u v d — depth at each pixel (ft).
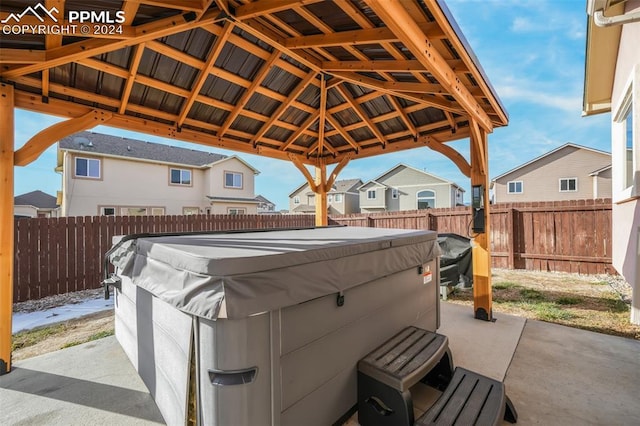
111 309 15.35
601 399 7.00
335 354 6.20
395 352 7.02
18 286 17.02
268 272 5.05
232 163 55.98
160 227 23.50
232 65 10.63
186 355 5.37
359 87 12.58
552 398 7.06
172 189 49.44
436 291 10.66
